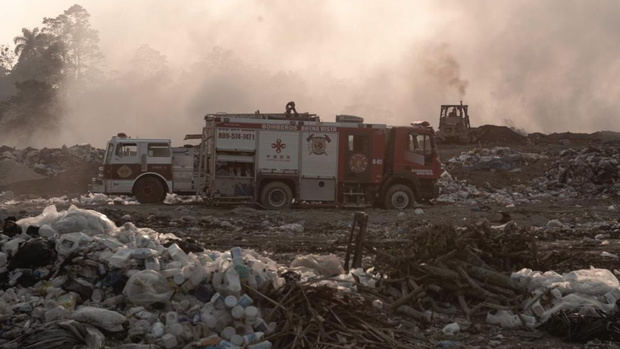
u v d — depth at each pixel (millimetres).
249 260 8109
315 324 7191
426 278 9117
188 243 8969
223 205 24531
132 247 8008
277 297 7816
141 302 7238
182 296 7461
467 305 8953
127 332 6785
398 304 8641
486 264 9656
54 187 31484
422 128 25281
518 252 10086
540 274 9117
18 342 6223
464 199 30047
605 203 28531
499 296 8805
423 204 26609
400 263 9359
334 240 16359
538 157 38219
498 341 7676
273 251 14641
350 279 9617
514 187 33562
